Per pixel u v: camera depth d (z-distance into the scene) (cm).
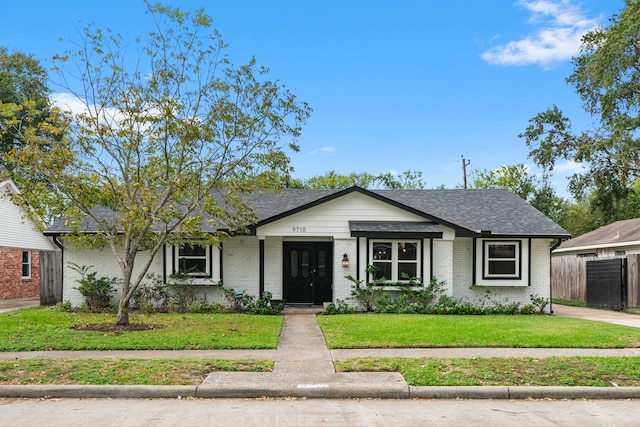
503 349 1017
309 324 1391
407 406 695
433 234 1673
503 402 716
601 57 2361
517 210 1967
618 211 3105
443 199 2100
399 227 1700
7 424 613
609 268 1939
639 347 1041
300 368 852
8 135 2394
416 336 1135
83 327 1259
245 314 1616
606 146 2388
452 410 675
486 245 1797
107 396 731
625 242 2248
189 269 1764
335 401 719
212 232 1513
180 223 1311
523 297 1798
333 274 1791
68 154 1205
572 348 1031
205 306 1706
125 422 621
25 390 730
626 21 2294
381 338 1118
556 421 630
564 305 2202
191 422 621
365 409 679
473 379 774
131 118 1239
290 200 2008
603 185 2566
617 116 2441
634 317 1627
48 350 996
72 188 1226
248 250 1819
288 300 1883
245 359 909
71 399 723
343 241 1733
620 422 627
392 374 811
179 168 1290
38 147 1251
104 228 1325
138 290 1730
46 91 2997
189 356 946
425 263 1716
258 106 1306
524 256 1791
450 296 1712
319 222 1738
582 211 4003
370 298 1712
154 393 731
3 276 2381
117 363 858
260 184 1327
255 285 1811
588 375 798
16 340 1076
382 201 1741
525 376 792
